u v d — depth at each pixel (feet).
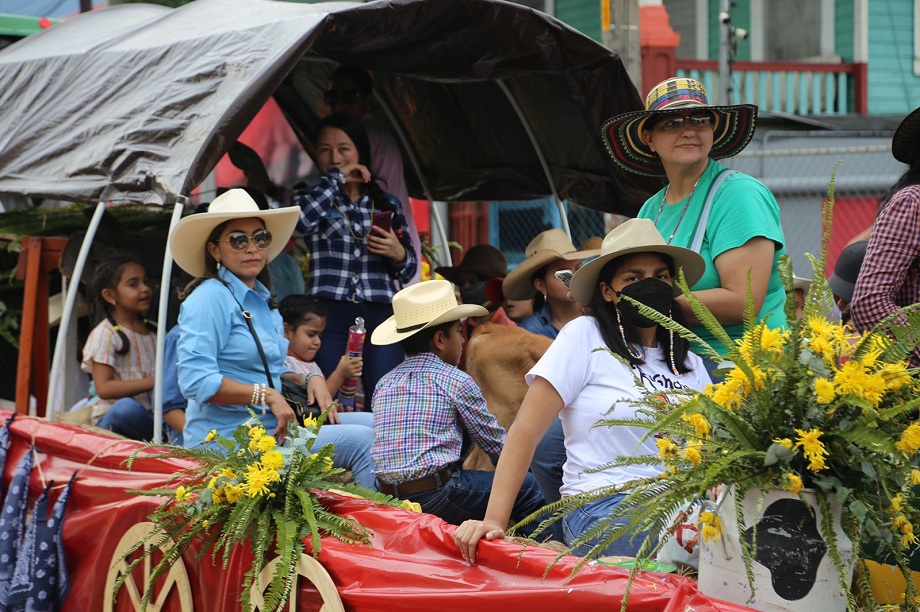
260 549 12.09
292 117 27.68
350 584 11.33
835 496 8.57
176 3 41.91
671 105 15.20
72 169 19.48
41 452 17.63
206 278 16.98
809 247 42.86
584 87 22.44
